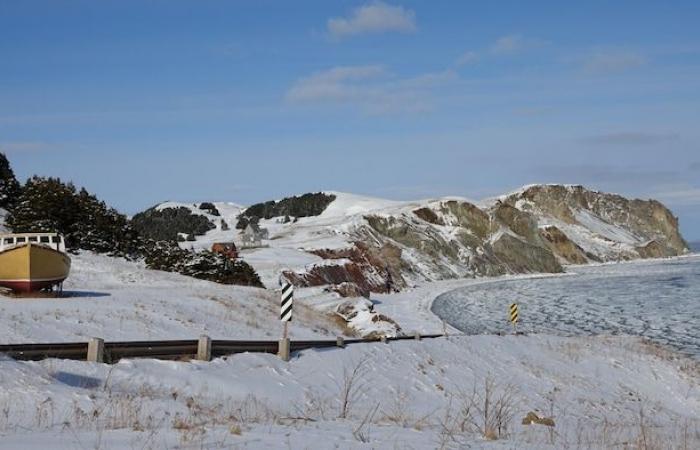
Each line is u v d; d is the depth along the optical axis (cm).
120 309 2722
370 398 1966
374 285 8544
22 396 1245
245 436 1030
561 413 2198
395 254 11656
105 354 1680
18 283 3278
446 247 13550
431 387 2264
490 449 1105
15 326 2120
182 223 19150
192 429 1057
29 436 950
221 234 17738
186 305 3153
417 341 2834
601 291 8725
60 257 3388
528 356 3092
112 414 1216
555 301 7525
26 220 5694
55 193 5875
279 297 4322
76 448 859
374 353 2477
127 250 6122
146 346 1797
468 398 2184
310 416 1548
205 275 5672
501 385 2480
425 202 16838
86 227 5909
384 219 13950
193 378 1708
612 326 5247
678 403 2797
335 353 2334
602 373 3027
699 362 3488
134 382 1570
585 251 19038
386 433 1205
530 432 1548
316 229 14400
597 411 2373
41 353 1576
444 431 1312
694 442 1541
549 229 17950
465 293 8981
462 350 2900
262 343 2150
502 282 11375
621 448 1366
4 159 6875
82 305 2769
